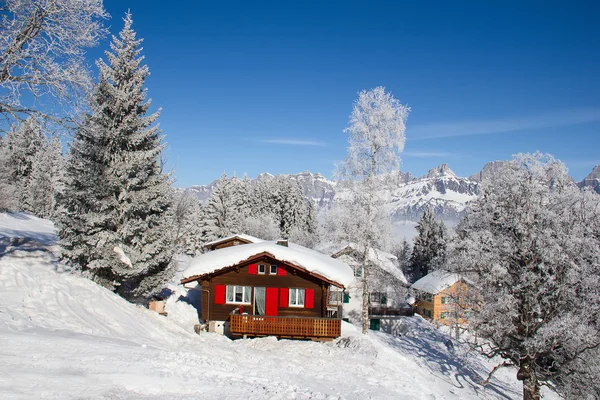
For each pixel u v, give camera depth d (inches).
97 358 478.6
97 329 666.2
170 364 514.9
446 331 1797.5
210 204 2628.0
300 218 3336.6
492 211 1053.8
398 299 1740.9
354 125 1138.7
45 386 361.1
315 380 643.5
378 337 1411.2
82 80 658.2
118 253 926.4
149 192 999.6
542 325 924.6
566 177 1023.0
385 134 1124.5
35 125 658.8
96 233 932.6
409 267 3191.4
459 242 1061.1
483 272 1029.2
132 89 984.9
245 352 794.8
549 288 946.1
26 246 1069.8
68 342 530.0
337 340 1013.2
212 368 546.3
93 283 863.7
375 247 1152.8
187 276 1114.1
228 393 448.8
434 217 3176.7
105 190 938.1
